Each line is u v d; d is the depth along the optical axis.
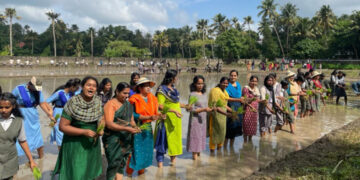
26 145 3.39
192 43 63.44
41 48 96.81
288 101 6.93
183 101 11.92
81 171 3.19
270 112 6.45
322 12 54.12
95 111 3.24
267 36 57.91
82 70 32.59
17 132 3.24
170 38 98.19
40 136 4.98
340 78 12.37
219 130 5.34
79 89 5.55
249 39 59.81
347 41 43.16
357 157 4.63
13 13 46.44
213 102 5.32
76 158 3.19
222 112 5.20
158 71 34.50
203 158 5.18
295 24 54.75
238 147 5.84
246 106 6.00
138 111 4.05
